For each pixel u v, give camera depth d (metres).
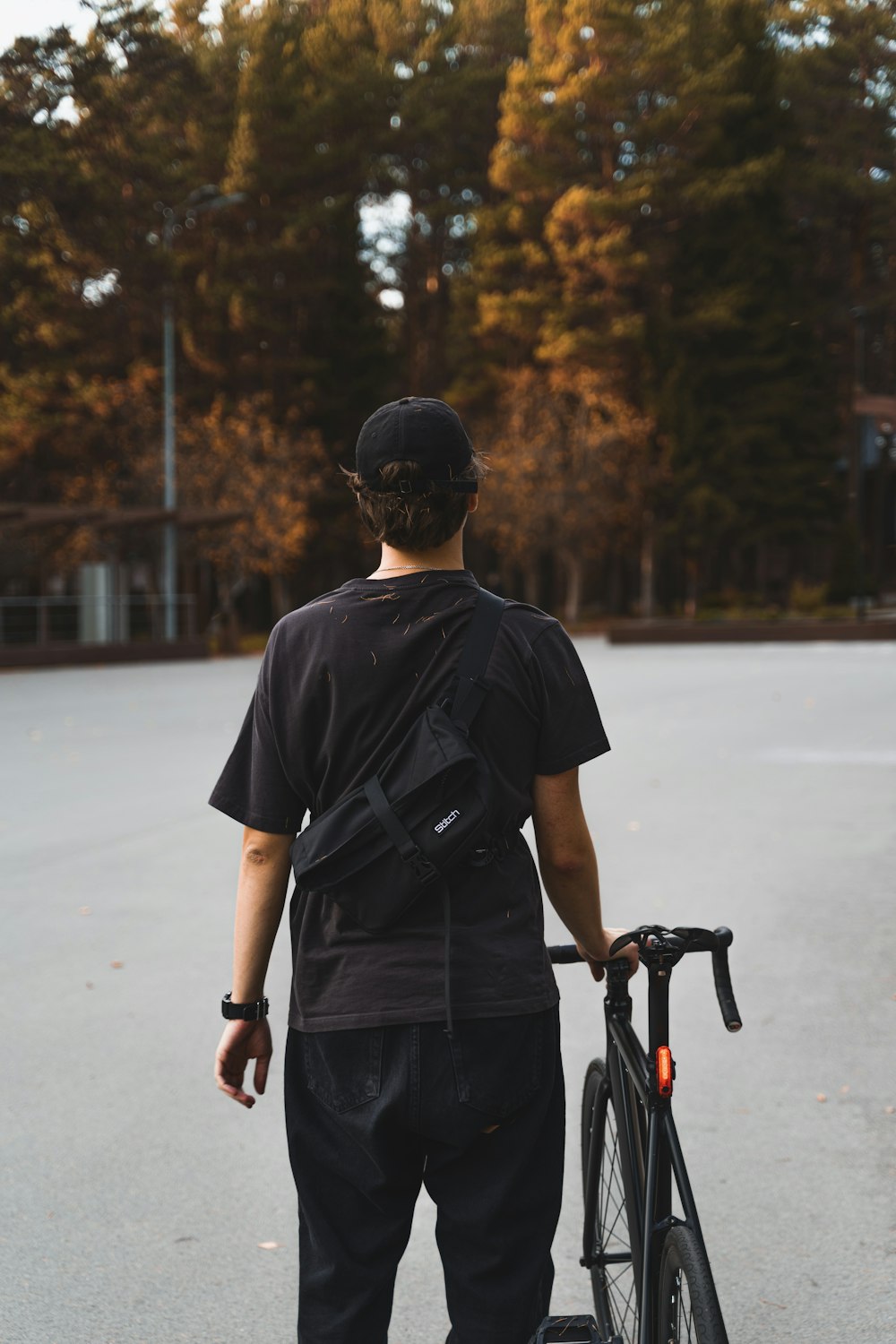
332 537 49.91
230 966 6.02
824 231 54.88
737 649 34.00
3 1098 4.48
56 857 8.51
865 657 29.28
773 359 48.25
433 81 51.75
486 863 1.97
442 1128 1.93
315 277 49.81
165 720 17.06
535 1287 2.00
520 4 54.84
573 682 2.03
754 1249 3.41
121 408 43.12
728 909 6.85
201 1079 4.66
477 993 1.94
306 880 1.92
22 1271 3.34
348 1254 2.01
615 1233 2.58
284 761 2.03
